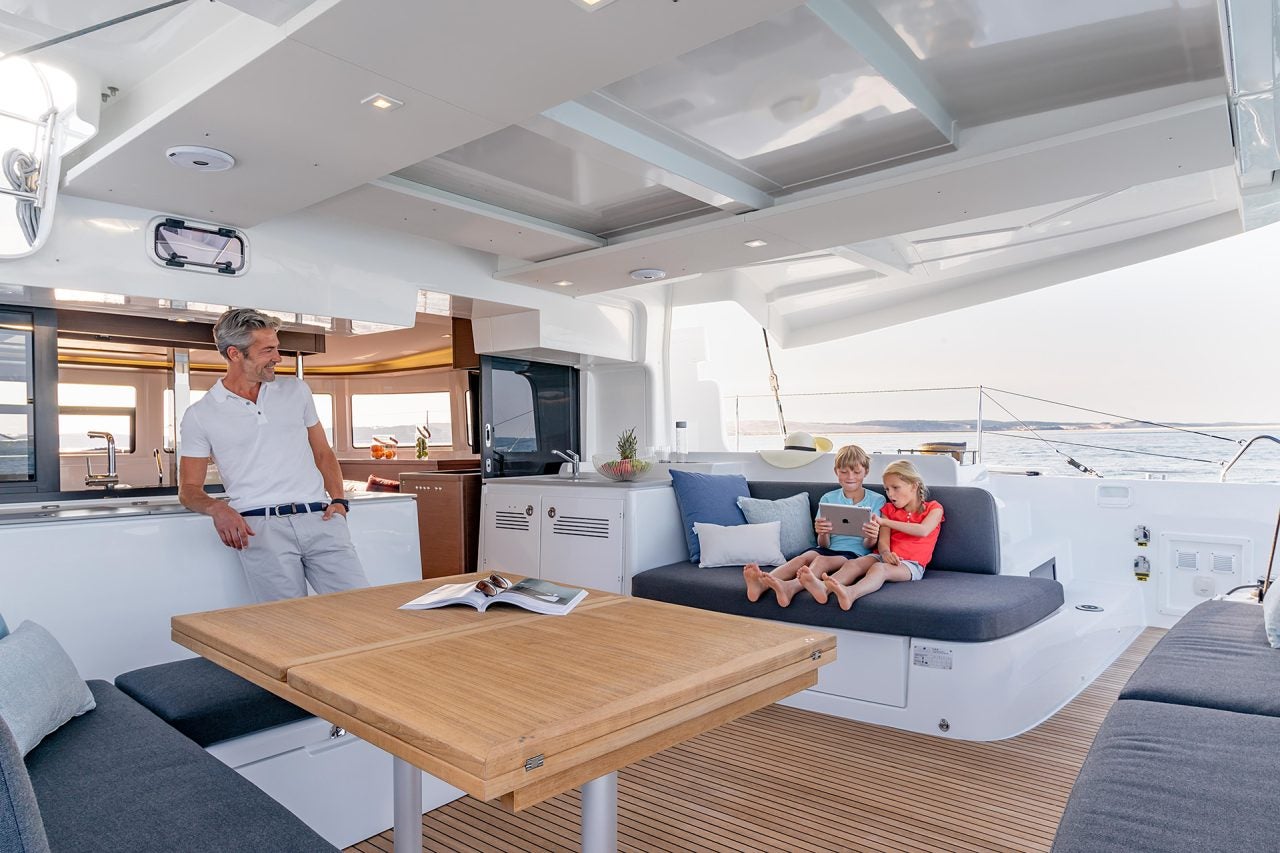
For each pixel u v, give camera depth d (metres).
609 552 4.21
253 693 2.06
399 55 1.92
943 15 2.18
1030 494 5.04
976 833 2.20
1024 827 2.23
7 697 1.52
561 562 4.47
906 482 3.54
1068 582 4.61
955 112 2.82
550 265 4.25
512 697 1.31
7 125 2.46
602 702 1.28
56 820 1.29
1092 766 1.50
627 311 5.60
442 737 1.12
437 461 6.91
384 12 1.73
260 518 2.79
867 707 3.09
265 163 2.63
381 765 2.25
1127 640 4.21
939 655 2.93
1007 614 2.93
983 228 4.73
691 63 2.30
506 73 2.03
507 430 5.44
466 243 3.96
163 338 3.77
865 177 3.22
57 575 2.68
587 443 5.98
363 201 3.24
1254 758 1.44
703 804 2.39
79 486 4.70
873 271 5.59
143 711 1.86
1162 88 2.58
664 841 2.16
